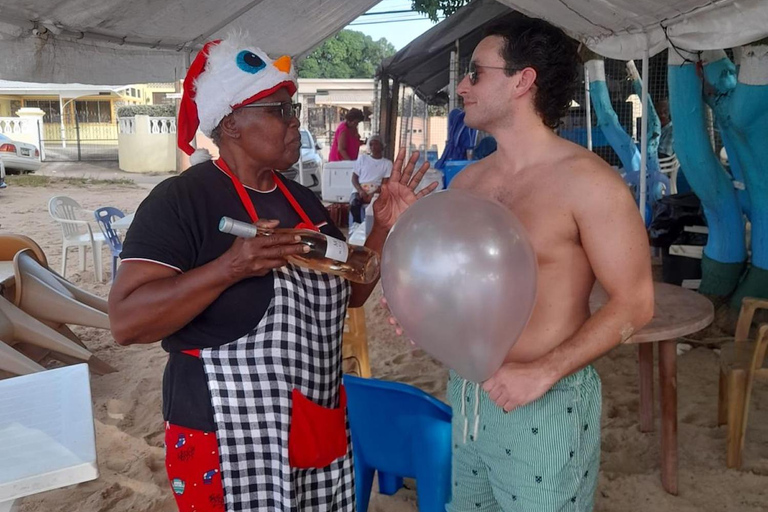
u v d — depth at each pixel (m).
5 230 10.07
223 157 1.71
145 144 19.95
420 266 1.44
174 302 1.44
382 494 3.02
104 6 4.83
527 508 1.74
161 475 3.21
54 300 4.35
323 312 1.71
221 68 1.60
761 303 3.42
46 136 27.36
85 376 1.88
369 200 9.01
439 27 10.42
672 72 5.08
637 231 1.57
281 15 7.04
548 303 1.67
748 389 3.09
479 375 1.53
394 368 4.55
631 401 3.94
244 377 1.58
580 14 5.39
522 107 1.69
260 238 1.38
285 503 1.60
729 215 5.27
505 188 1.75
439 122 24.59
